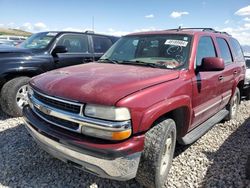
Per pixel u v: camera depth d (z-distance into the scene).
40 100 2.91
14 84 5.03
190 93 3.31
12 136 4.32
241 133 5.06
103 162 2.39
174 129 3.01
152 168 2.68
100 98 2.44
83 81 2.76
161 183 2.94
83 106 2.48
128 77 2.85
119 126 2.38
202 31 4.20
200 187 3.12
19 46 6.22
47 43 5.89
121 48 4.22
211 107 4.29
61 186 3.03
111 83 2.65
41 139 2.82
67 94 2.60
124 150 2.38
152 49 3.83
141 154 2.66
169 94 2.86
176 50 3.65
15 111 5.11
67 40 6.25
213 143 4.48
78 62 6.33
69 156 2.58
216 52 4.45
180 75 3.23
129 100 2.44
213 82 4.05
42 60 5.51
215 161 3.78
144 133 2.56
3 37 19.00
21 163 3.47
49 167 3.40
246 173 3.33
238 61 5.61
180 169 3.52
